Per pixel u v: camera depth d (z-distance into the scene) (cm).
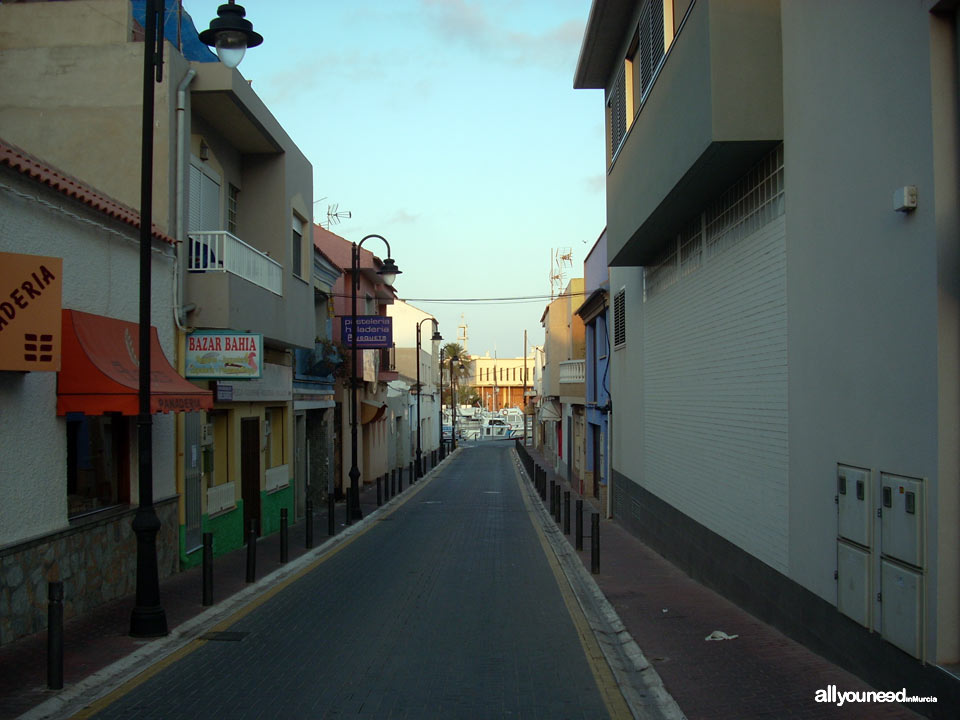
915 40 582
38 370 820
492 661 800
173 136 1315
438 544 1714
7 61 1312
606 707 659
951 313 557
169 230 1291
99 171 1291
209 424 1464
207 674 750
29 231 895
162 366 1177
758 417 952
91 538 1014
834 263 725
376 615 1012
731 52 877
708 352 1180
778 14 881
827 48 735
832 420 731
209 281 1359
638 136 1327
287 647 852
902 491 602
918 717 577
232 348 1334
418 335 4259
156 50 910
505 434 10112
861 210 670
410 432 5119
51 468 930
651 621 967
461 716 633
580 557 1523
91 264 1040
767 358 921
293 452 2069
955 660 555
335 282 2777
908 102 593
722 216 1105
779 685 680
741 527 1023
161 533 1241
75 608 970
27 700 659
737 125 873
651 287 1633
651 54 1241
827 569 746
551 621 988
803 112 797
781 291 877
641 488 1767
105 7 1316
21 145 1300
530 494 3070
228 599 1095
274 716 630
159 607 888
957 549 555
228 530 1562
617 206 1558
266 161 1741
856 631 686
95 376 952
